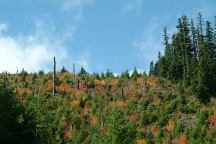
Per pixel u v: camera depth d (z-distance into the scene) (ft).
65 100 225.35
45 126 70.85
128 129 131.95
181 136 181.16
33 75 267.59
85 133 181.16
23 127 60.08
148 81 263.08
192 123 206.49
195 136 181.16
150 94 238.07
